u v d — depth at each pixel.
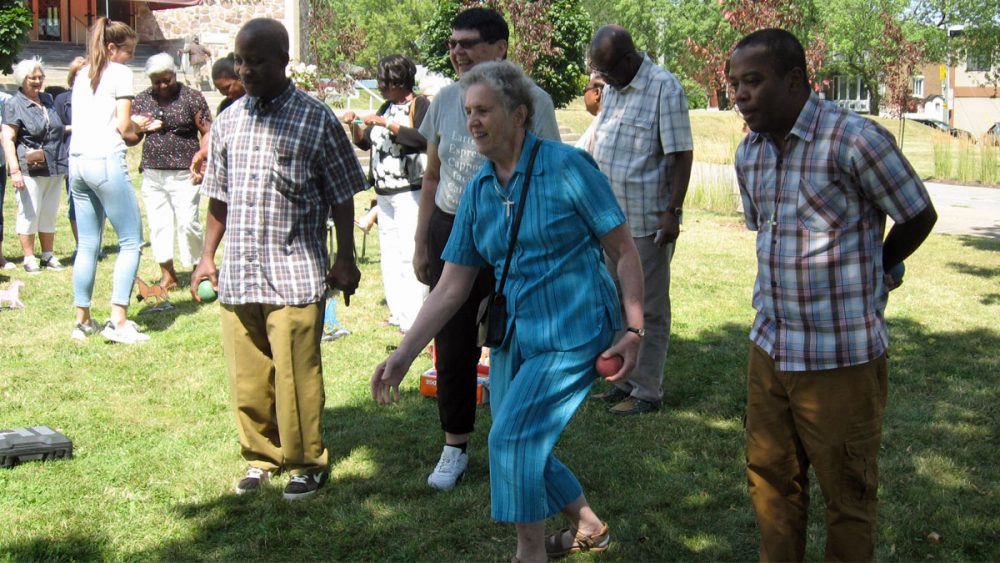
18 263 9.71
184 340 6.95
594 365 3.19
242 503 4.26
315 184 4.26
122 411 5.44
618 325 3.28
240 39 4.05
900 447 4.93
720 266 10.33
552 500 3.51
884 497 4.31
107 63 6.70
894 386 6.00
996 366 6.46
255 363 4.34
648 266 5.37
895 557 3.77
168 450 4.85
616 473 4.58
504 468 3.14
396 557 3.80
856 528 3.07
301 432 4.28
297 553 3.83
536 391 3.14
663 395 5.78
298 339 4.21
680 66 63.16
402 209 6.98
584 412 5.47
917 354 6.79
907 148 33.62
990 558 3.78
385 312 7.93
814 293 2.99
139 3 30.23
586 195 3.14
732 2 14.52
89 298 6.98
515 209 3.17
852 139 2.88
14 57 17.72
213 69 6.87
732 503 4.26
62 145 9.35
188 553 3.81
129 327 6.91
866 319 2.98
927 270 10.27
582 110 34.62
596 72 5.79
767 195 3.08
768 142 3.08
